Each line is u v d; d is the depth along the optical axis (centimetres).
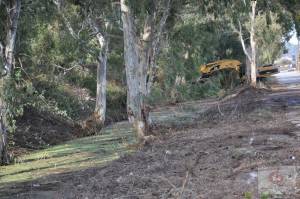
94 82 4441
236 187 1034
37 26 2638
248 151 1395
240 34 4650
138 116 2170
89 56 3488
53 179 1466
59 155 2084
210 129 2164
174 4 2641
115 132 2884
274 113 2461
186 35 3234
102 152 2019
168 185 1130
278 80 5997
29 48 2806
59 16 2827
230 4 2647
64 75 3606
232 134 1814
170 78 2973
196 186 1081
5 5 1914
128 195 1088
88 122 3225
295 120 2094
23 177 1588
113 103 4450
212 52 4784
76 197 1158
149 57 2394
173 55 3097
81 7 2883
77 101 3772
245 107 2938
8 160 1942
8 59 1909
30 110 2881
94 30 3055
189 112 2922
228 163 1279
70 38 2977
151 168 1342
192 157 1430
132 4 2205
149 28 2344
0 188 1392
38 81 3048
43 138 2634
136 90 2222
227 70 4538
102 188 1196
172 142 1845
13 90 1927
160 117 2739
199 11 2923
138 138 2105
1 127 1922
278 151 1360
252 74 4547
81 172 1527
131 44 2239
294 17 2844
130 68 2238
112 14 2895
